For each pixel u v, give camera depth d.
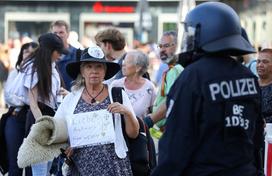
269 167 8.31
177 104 5.36
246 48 5.55
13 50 28.34
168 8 36.41
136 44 31.27
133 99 9.88
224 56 5.60
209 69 5.43
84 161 7.50
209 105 5.31
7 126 10.17
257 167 5.93
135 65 9.80
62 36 11.79
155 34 36.19
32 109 9.66
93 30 37.75
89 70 7.55
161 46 9.59
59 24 11.92
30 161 7.55
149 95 9.94
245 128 5.46
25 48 11.07
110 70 7.94
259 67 9.63
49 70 9.73
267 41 19.81
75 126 7.50
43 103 9.75
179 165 5.30
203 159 5.34
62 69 11.47
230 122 5.37
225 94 5.38
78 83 7.71
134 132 7.54
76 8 37.78
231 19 5.57
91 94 7.62
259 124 5.86
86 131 7.48
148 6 36.25
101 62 7.55
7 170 10.39
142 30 34.09
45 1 37.69
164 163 5.34
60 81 10.53
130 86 9.94
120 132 7.51
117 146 7.48
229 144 5.38
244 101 5.49
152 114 9.19
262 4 20.09
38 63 9.71
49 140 7.56
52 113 9.79
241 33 5.78
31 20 37.84
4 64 27.86
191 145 5.32
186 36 5.72
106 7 37.66
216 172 5.32
